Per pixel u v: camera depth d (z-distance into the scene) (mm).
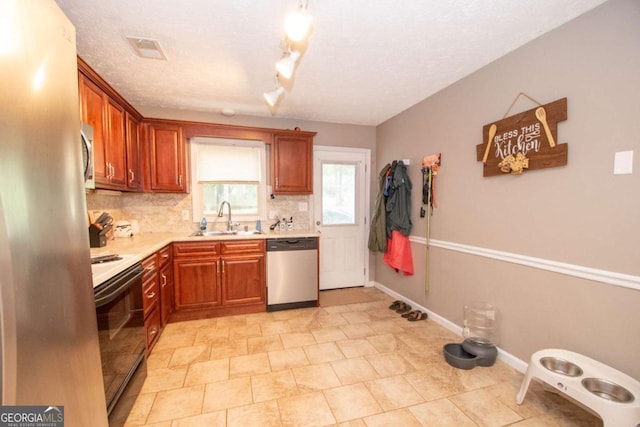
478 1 1498
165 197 3252
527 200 1930
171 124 3014
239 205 3492
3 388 595
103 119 2098
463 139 2459
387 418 1547
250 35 1810
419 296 3070
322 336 2502
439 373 1959
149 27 1718
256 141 3434
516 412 1594
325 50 1985
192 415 1561
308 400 1688
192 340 2412
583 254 1624
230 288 2936
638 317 1411
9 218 621
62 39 833
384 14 1598
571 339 1692
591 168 1579
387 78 2455
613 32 1476
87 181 1747
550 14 1611
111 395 1337
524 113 1910
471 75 2357
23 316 658
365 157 3941
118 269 1488
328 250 3848
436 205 2795
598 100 1541
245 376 1917
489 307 2234
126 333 1540
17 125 652
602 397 1345
